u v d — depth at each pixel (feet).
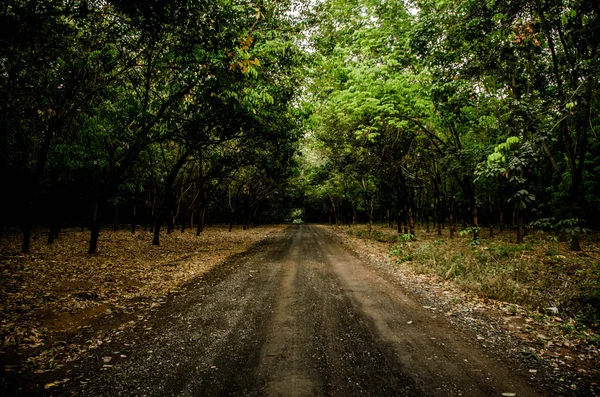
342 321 17.62
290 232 107.96
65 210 83.92
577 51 30.86
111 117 38.70
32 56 28.78
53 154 43.39
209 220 150.30
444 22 31.53
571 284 24.36
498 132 46.39
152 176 72.13
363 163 65.72
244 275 30.60
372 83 40.81
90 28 30.32
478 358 13.20
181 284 26.94
